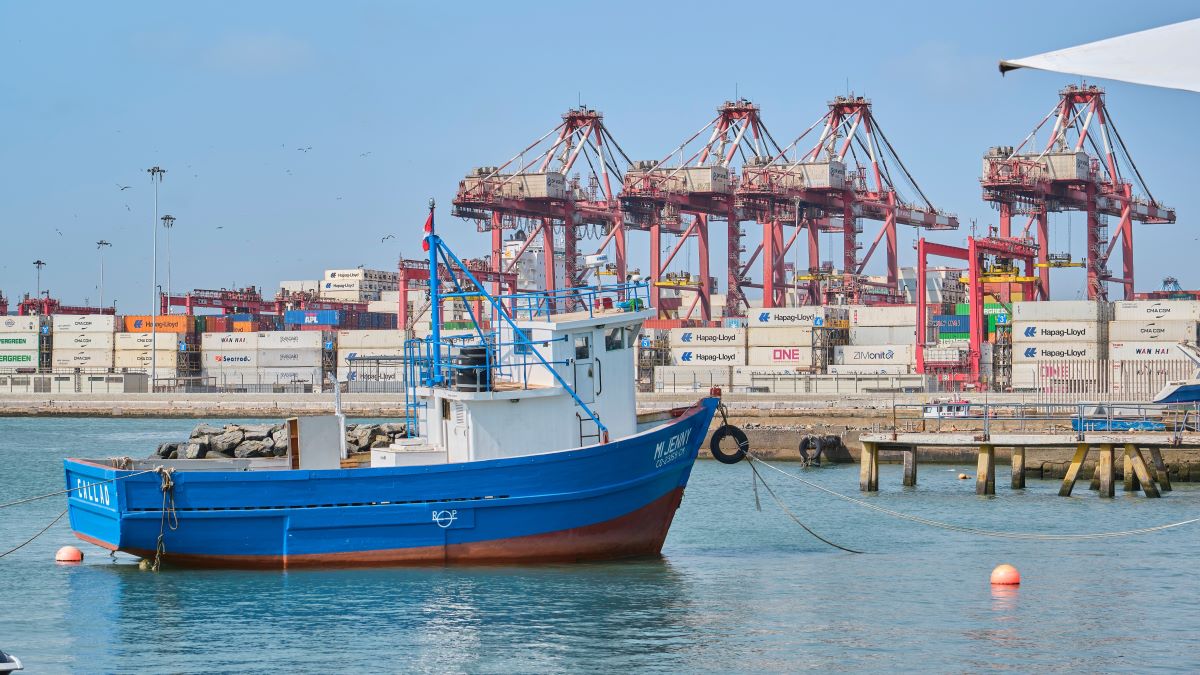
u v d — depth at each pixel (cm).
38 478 6244
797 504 4962
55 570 3438
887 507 4850
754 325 12250
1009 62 837
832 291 14625
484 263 15438
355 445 5616
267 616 2842
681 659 2544
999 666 2503
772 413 8075
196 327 14962
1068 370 10081
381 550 3200
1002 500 5078
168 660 2530
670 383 12119
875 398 9281
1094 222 15700
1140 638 2720
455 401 3291
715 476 6216
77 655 2567
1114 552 3766
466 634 2703
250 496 3170
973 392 9875
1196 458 5944
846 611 2950
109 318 14850
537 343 3234
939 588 3219
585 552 3309
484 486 3195
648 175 15475
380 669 2469
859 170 16562
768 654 2578
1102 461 5181
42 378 14188
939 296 18025
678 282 14738
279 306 18275
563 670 2467
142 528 3180
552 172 15162
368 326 17750
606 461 3250
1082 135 15888
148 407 11969
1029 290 12912
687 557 3647
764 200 15588
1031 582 3297
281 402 11738
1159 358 10475
